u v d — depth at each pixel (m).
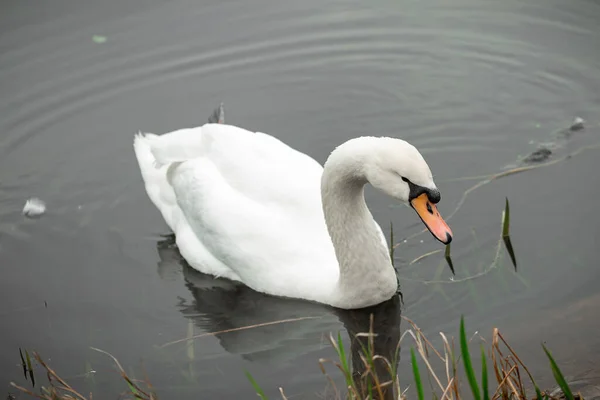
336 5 13.67
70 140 11.63
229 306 8.90
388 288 8.47
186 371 7.92
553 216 9.55
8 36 12.98
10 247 9.98
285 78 12.48
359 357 7.92
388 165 7.46
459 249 9.24
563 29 12.79
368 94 12.12
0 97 12.20
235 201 9.16
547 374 7.20
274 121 11.69
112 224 10.36
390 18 13.41
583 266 8.70
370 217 8.34
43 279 9.44
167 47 12.90
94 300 9.08
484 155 10.85
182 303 8.99
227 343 8.30
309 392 7.47
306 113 11.83
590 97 11.59
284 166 9.20
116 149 11.48
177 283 9.37
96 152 11.45
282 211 9.01
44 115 11.99
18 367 8.16
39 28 13.13
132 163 11.28
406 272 9.02
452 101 11.84
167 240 10.12
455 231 9.51
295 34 13.12
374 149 7.59
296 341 8.26
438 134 11.30
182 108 11.98
